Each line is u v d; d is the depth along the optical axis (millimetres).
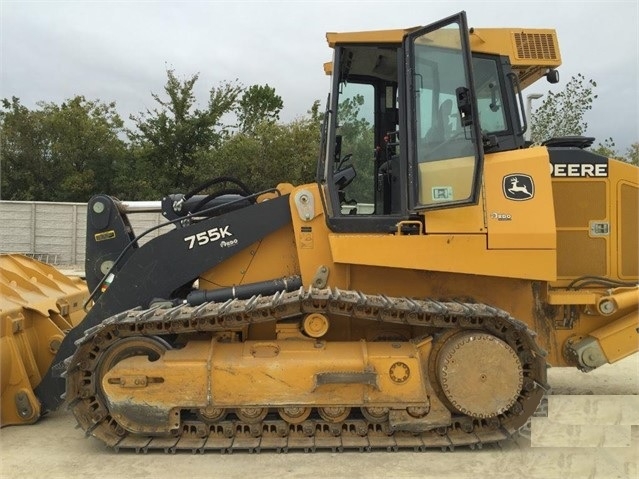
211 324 3971
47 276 5531
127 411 3818
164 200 4945
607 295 4328
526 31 4531
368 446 3838
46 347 4777
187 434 3965
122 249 4734
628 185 4594
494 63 4504
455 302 4055
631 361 6516
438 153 3994
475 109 3803
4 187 24438
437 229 3992
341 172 4516
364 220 4125
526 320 4363
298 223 4332
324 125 4488
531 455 3852
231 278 4512
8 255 5473
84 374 3996
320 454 3854
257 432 3939
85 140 25250
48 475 3541
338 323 4246
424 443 3869
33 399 4387
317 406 3859
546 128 13102
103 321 3932
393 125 4641
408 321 3934
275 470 3602
